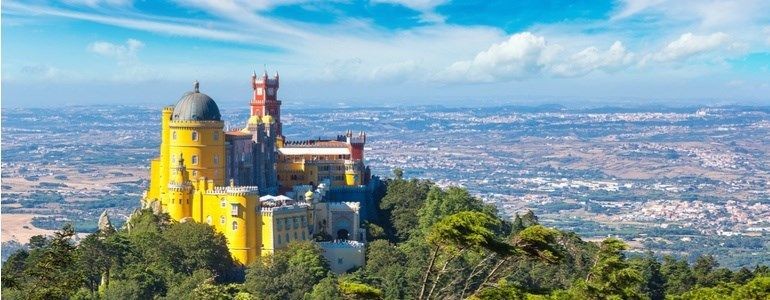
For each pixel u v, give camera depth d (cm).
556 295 17625
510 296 16488
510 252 15650
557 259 15938
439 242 15600
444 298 17925
